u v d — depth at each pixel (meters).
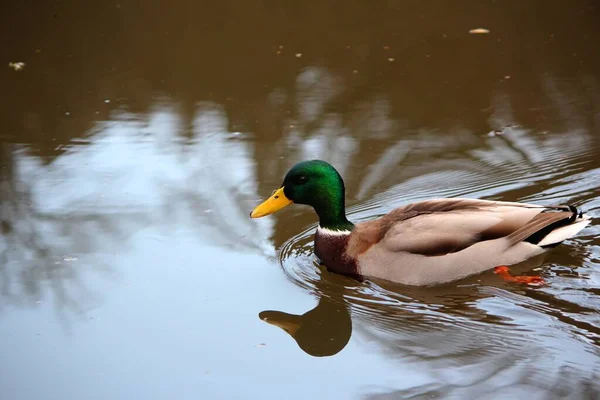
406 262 10.34
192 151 14.01
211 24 19.11
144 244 11.30
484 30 18.25
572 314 9.39
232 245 11.34
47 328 9.44
